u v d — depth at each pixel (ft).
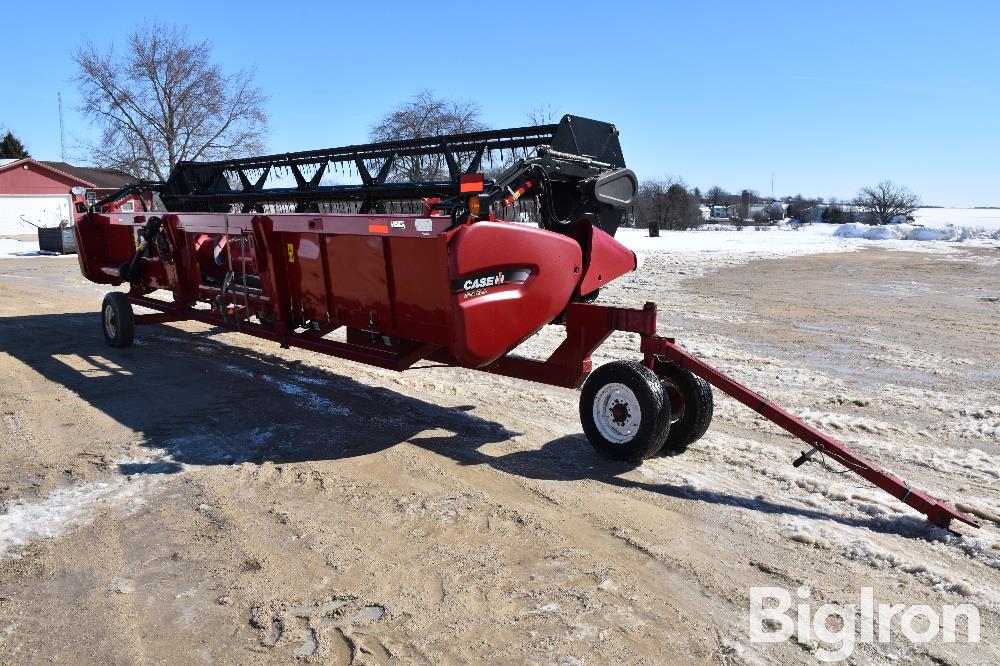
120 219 30.89
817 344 31.96
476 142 23.82
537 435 19.86
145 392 24.25
